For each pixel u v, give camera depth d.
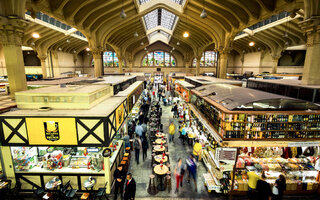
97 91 7.46
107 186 6.55
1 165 6.29
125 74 24.75
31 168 6.58
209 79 16.45
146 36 33.81
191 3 16.22
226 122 5.91
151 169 8.41
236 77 29.06
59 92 6.50
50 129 5.89
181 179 7.09
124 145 9.43
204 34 24.41
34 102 6.52
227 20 15.12
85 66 42.59
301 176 6.54
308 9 7.73
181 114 15.09
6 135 5.96
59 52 32.44
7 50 7.64
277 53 25.92
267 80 12.01
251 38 27.97
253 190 6.06
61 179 6.53
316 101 7.36
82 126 5.88
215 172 6.88
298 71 28.50
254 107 6.21
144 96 21.31
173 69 44.06
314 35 7.80
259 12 11.96
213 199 6.49
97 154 6.76
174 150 10.30
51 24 21.66
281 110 6.25
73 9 12.14
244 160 6.74
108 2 13.44
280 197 6.02
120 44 32.09
